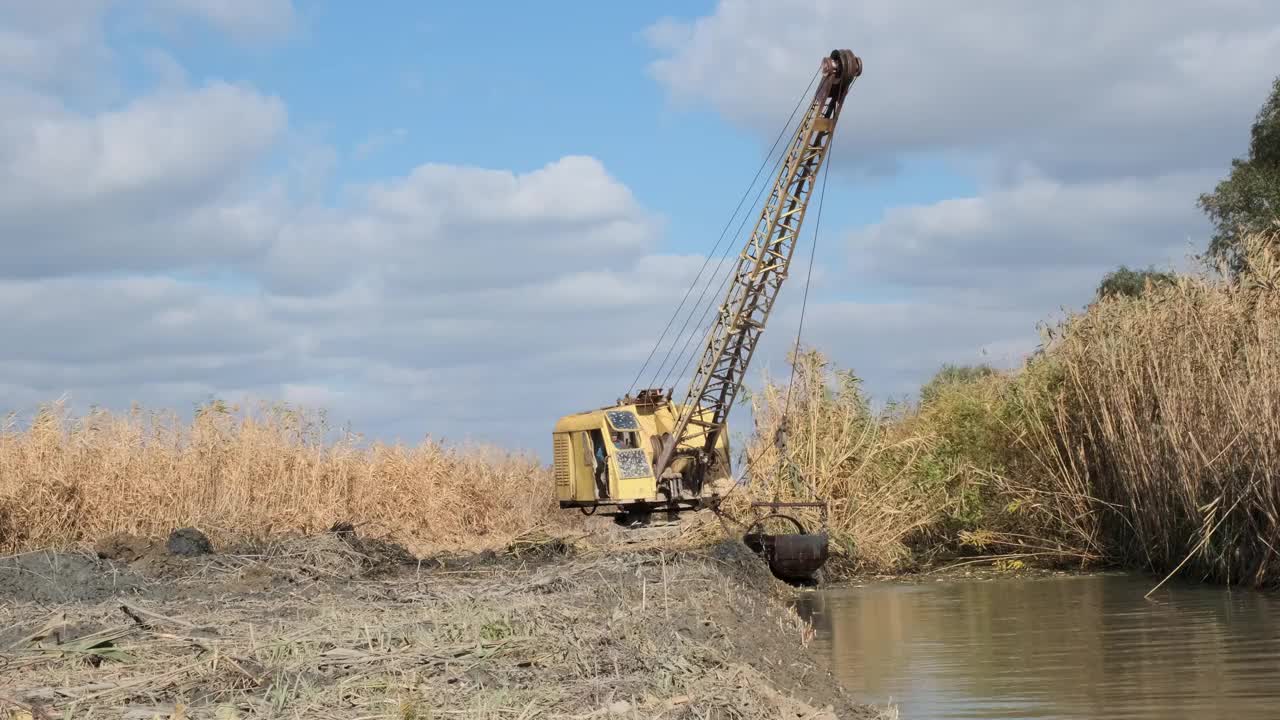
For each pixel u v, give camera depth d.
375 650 7.75
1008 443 23.22
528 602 9.76
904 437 24.31
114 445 20.91
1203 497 17.23
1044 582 18.47
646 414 26.61
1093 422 21.27
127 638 8.31
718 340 27.53
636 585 11.90
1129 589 16.81
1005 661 11.05
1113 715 8.55
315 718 6.06
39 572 13.12
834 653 11.81
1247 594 15.38
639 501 25.17
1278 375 15.86
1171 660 10.78
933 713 8.76
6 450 19.88
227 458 22.22
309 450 23.97
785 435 22.88
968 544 22.98
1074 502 21.25
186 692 6.67
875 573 21.28
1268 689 9.28
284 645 7.77
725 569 16.62
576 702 6.54
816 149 27.61
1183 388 17.75
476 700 6.27
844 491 22.41
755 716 6.62
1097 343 20.45
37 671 7.39
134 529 19.73
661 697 6.71
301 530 21.98
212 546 18.98
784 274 28.08
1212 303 17.70
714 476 26.73
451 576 14.82
